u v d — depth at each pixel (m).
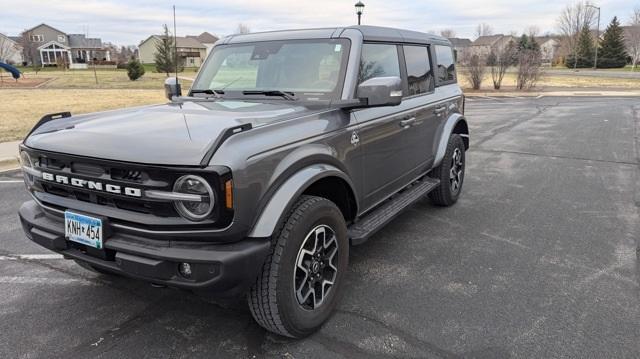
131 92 28.61
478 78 30.08
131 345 3.11
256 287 2.88
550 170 8.10
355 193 3.61
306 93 3.77
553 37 110.12
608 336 3.16
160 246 2.66
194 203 2.56
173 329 3.29
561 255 4.50
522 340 3.12
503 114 17.19
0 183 7.46
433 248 4.68
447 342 3.10
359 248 4.69
